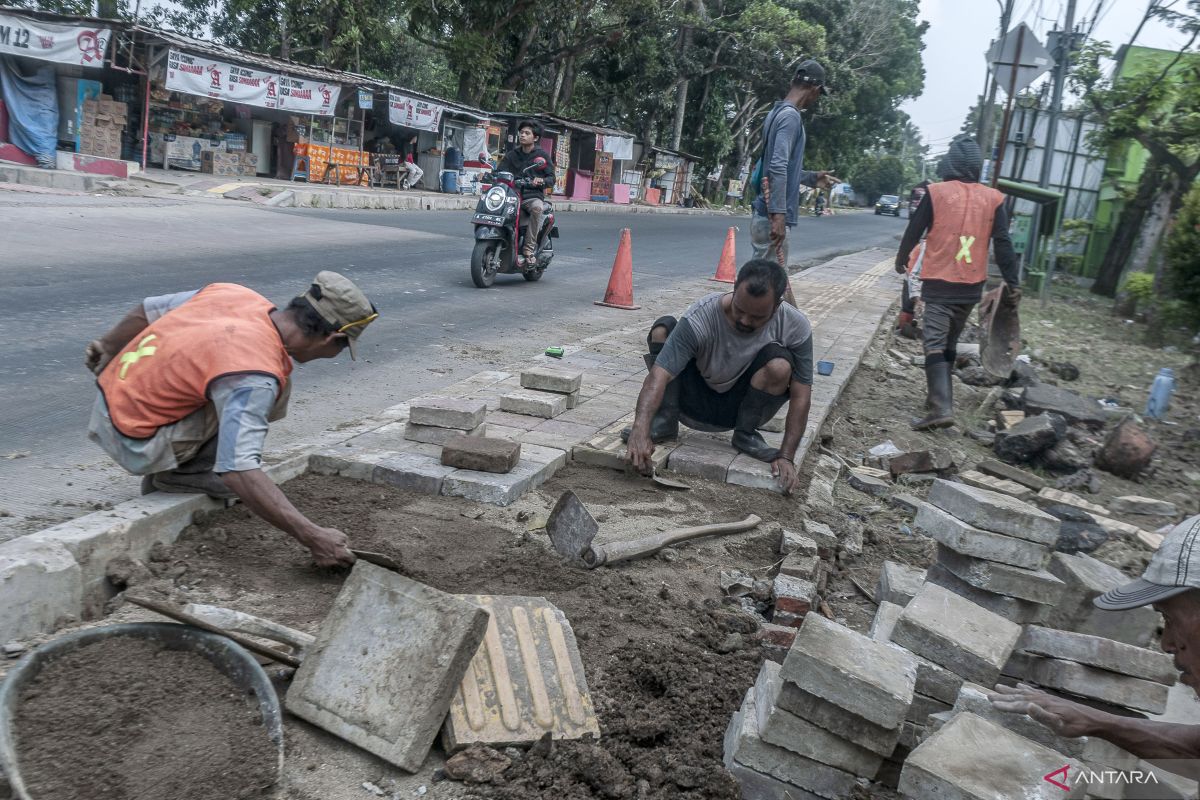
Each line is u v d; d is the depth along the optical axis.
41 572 2.91
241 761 2.38
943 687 2.86
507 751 2.71
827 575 4.34
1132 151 22.89
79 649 2.55
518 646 2.97
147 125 19.73
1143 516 6.55
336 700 2.66
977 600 3.44
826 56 44.38
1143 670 2.96
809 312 12.84
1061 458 7.17
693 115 48.06
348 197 20.92
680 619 3.64
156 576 3.32
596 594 3.71
